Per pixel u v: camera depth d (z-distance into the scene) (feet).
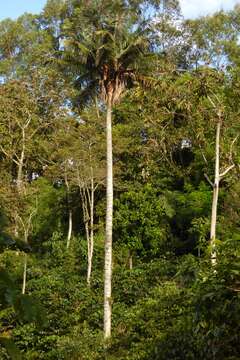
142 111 102.12
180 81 81.87
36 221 113.09
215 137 86.53
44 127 123.24
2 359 8.91
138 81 75.05
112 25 72.13
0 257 53.21
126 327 64.23
